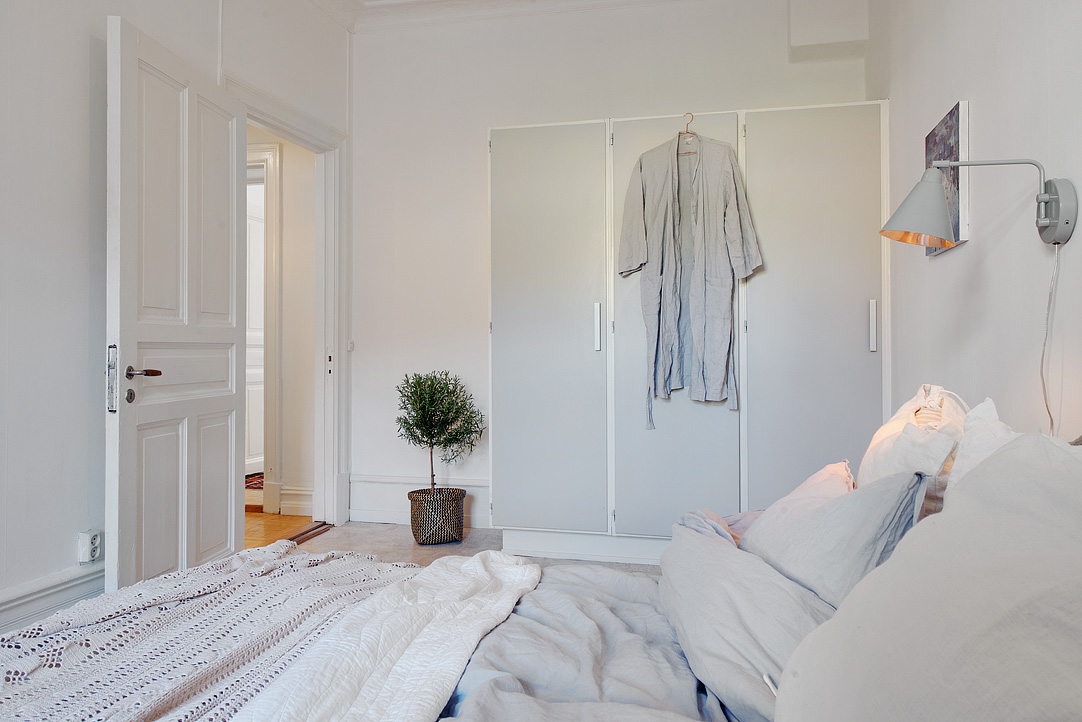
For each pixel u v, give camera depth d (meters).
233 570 1.59
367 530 3.95
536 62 3.92
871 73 3.36
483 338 4.00
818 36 3.42
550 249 3.35
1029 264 1.57
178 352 2.60
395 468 4.12
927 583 0.68
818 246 3.09
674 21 3.74
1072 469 0.74
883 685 0.63
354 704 0.95
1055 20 1.43
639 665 1.09
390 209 4.13
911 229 1.43
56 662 1.05
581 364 3.31
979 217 1.89
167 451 2.53
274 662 1.09
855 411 3.06
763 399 3.13
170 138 2.57
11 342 2.12
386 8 3.99
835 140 3.08
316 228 4.08
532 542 3.45
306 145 3.86
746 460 3.15
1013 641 0.55
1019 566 0.62
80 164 2.36
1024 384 1.60
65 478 2.31
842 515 1.14
